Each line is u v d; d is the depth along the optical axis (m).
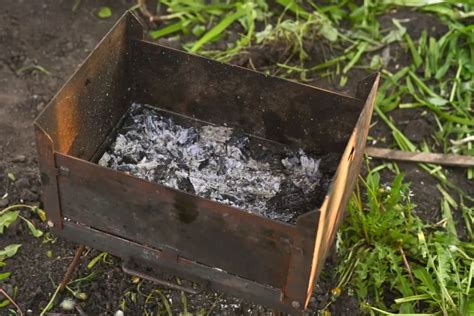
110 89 3.03
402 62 4.20
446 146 3.82
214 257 2.54
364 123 2.66
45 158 2.50
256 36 4.17
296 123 3.07
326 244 2.63
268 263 2.46
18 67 4.04
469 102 3.99
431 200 3.56
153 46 3.03
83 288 3.11
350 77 4.14
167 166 3.07
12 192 3.42
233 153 3.15
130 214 2.54
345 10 4.48
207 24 4.36
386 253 3.21
